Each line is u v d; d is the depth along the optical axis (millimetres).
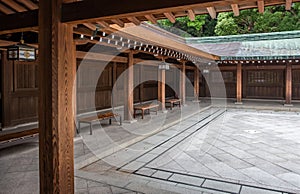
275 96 14578
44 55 2309
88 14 2217
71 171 2479
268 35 14992
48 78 2307
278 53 12258
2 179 3479
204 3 1918
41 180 2395
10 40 4750
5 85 6418
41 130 2361
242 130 7613
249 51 13414
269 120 9453
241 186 3580
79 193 3080
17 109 6820
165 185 3465
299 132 7367
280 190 3449
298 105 12555
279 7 18219
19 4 2762
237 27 19219
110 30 4734
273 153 5250
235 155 5102
